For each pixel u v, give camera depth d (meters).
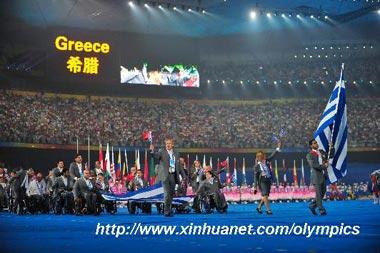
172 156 20.20
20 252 8.92
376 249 8.61
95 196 23.95
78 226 15.63
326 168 19.89
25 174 28.50
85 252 8.78
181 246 9.57
